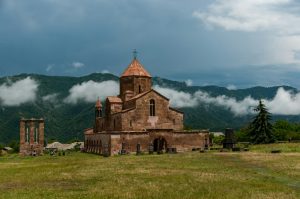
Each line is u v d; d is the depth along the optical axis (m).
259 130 101.62
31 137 113.94
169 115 91.12
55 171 46.28
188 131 86.88
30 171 47.97
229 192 28.92
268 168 43.56
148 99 89.56
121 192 29.58
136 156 66.88
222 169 43.59
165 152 75.69
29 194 29.58
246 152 66.81
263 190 29.70
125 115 87.62
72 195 28.75
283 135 135.62
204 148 82.38
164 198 27.12
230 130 83.50
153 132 83.75
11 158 86.12
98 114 116.50
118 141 81.06
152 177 37.78
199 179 35.72
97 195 28.55
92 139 98.94
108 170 44.88
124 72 100.00
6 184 35.81
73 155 91.00
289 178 35.91
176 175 38.94
